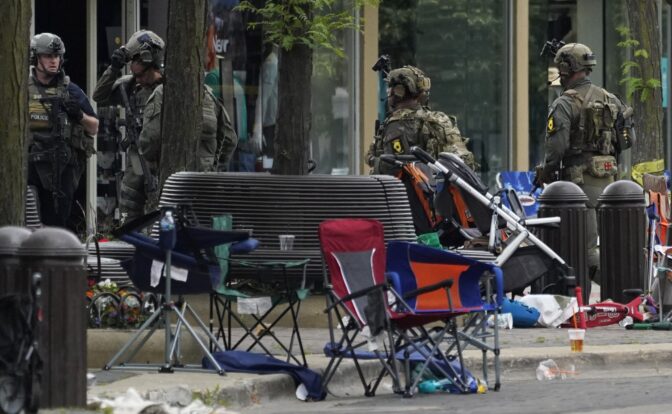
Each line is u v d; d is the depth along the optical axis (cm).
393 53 6275
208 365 2836
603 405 2691
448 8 6438
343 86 6072
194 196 3534
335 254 2853
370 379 2995
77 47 5259
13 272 2473
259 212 3538
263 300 2936
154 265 2828
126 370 2825
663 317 3897
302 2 3859
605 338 3603
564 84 4428
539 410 2625
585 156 4372
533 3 6731
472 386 2869
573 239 4119
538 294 3988
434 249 2800
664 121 7181
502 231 3894
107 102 4181
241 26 5638
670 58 7169
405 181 3944
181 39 3716
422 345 2906
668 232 4075
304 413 2611
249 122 5684
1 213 2831
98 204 5181
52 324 2405
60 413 2370
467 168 3819
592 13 6888
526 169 6669
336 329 3644
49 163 3975
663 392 2881
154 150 3981
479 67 6544
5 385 2273
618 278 4122
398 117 4125
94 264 3444
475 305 2823
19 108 2825
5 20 2791
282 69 3928
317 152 6003
